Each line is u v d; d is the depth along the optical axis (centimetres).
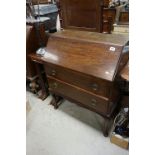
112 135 146
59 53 145
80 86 139
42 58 153
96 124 171
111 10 171
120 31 171
